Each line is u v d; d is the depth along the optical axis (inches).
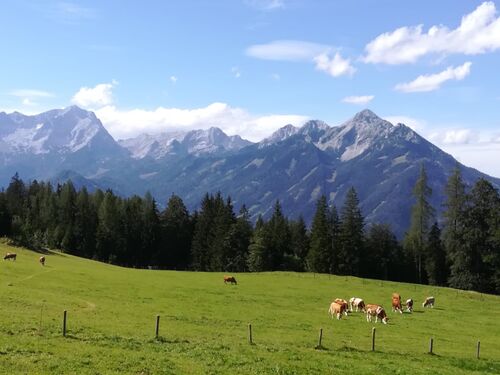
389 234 5585.6
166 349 1274.6
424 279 5241.1
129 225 6456.7
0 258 3656.5
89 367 1021.8
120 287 2743.6
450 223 4215.1
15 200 6786.4
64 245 6156.5
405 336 1895.9
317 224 5236.2
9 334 1267.2
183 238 6476.4
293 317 2142.0
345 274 5088.6
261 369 1137.4
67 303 1979.6
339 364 1273.4
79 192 7721.5
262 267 5492.1
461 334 2041.1
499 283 3956.7
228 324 1839.3
